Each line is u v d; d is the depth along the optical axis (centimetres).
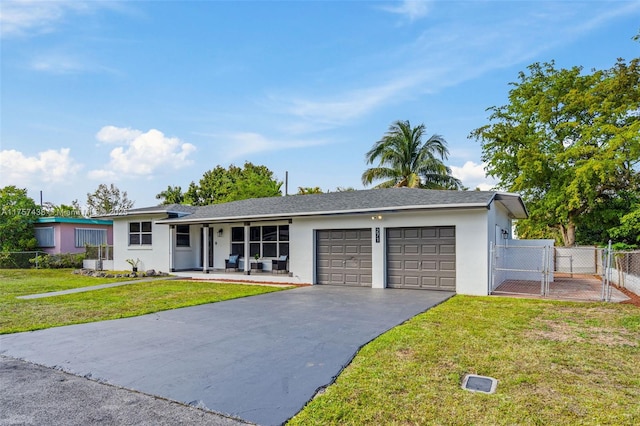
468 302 950
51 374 480
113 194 4356
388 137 2908
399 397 389
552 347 555
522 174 2164
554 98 2197
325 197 1644
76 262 2264
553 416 349
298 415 359
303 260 1411
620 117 2003
